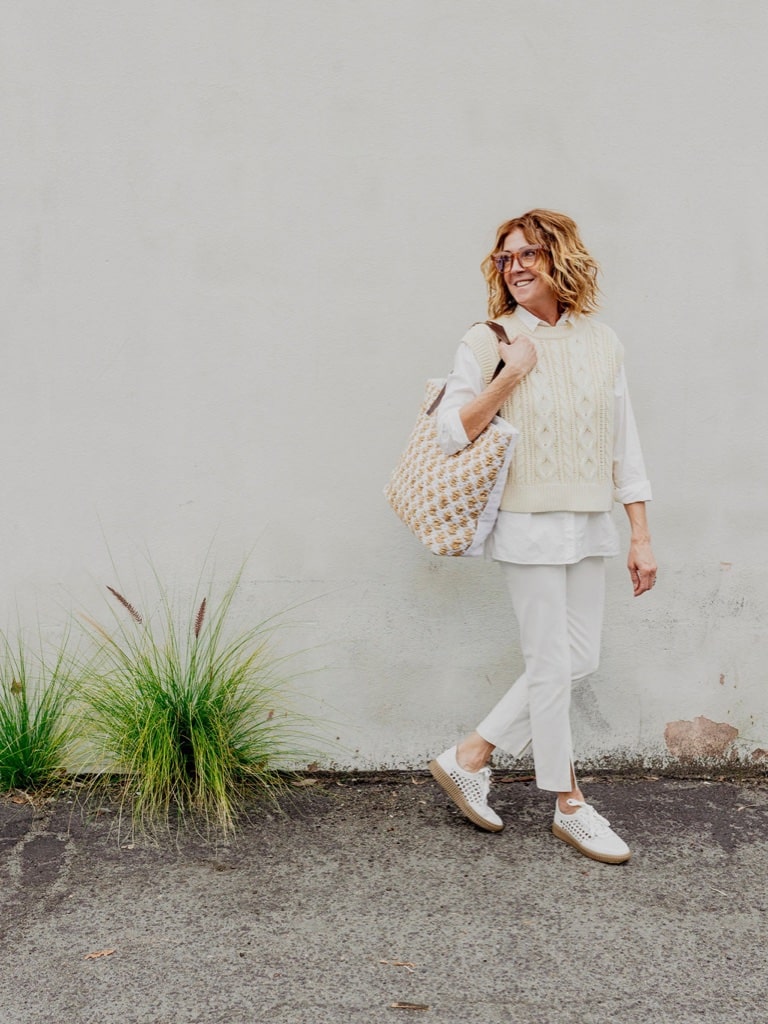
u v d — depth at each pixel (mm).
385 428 3285
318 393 3277
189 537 3332
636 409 3309
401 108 3178
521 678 2928
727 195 3234
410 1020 2113
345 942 2396
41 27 3135
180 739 3148
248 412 3283
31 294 3227
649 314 3275
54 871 2727
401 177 3199
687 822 3080
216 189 3199
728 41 3186
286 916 2510
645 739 3439
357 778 3396
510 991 2219
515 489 2699
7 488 3305
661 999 2201
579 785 3352
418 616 3365
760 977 2287
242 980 2246
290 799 3215
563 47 3170
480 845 2908
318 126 3178
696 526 3357
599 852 2805
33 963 2305
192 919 2490
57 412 3277
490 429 2604
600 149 3209
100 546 3338
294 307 3240
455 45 3160
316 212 3209
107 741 3180
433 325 3246
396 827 3020
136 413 3283
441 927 2467
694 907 2580
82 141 3178
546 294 2699
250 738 3285
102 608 3361
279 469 3305
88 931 2438
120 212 3203
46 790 3225
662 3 3168
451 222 3215
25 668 3371
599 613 2867
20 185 3186
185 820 3033
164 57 3150
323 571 3346
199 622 3141
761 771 3449
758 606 3393
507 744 2918
